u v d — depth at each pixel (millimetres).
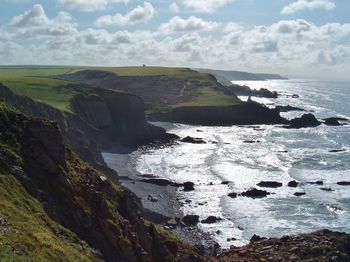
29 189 36906
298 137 165875
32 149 41281
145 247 44500
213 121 199500
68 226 37156
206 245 66938
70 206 39312
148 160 125500
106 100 160000
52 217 36031
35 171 39656
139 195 90938
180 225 75188
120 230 40344
